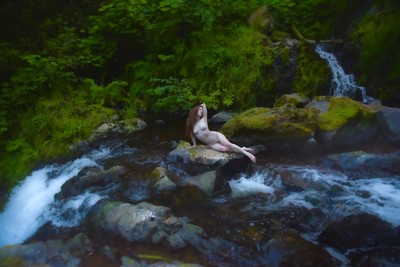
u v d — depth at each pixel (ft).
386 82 24.72
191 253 12.75
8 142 21.71
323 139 19.42
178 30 29.68
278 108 21.47
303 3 32.65
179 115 27.32
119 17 28.86
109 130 24.23
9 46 29.35
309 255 11.93
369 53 25.99
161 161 19.77
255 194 16.63
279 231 13.43
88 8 36.42
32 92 24.77
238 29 28.63
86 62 27.55
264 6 29.96
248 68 26.63
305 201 15.56
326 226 13.65
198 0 28.25
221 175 17.20
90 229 14.52
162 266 12.03
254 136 19.95
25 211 17.48
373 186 16.16
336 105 20.66
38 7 34.63
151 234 13.50
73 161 20.95
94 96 26.16
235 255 12.54
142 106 27.48
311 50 26.89
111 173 18.20
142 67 28.91
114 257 12.76
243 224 14.24
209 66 26.89
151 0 28.81
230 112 26.13
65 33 31.32
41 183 19.15
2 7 33.45
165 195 16.51
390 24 25.75
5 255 12.89
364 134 19.86
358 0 30.09
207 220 14.67
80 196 17.19
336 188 15.85
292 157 19.40
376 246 12.34
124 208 14.64
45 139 22.35
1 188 18.94
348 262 11.78
